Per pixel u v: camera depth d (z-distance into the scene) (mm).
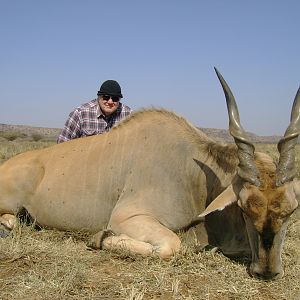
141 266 1906
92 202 2453
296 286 1723
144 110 2516
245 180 1787
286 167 1760
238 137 1825
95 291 1641
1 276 1765
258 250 1763
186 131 2373
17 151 8320
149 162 2328
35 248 2125
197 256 2004
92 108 3338
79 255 2047
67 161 2576
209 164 2223
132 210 2238
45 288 1646
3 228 2568
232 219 2076
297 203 1761
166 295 1627
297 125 1786
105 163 2457
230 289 1686
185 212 2236
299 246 2260
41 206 2586
